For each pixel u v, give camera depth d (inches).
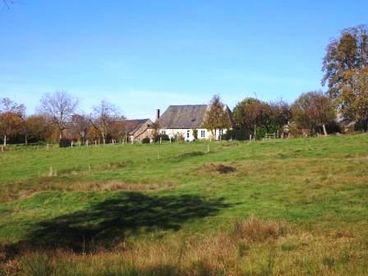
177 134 4517.7
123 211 1071.0
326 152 1768.0
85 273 450.6
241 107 3821.4
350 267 450.6
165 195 1181.7
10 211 1184.8
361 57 3617.1
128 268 451.5
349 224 752.3
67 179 1576.0
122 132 4128.9
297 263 478.0
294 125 3567.9
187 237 823.1
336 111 3324.3
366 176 1224.2
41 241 923.4
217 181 1320.1
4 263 549.6
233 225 743.7
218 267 465.7
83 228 987.9
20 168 2089.1
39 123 4328.3
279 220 800.3
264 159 1726.1
